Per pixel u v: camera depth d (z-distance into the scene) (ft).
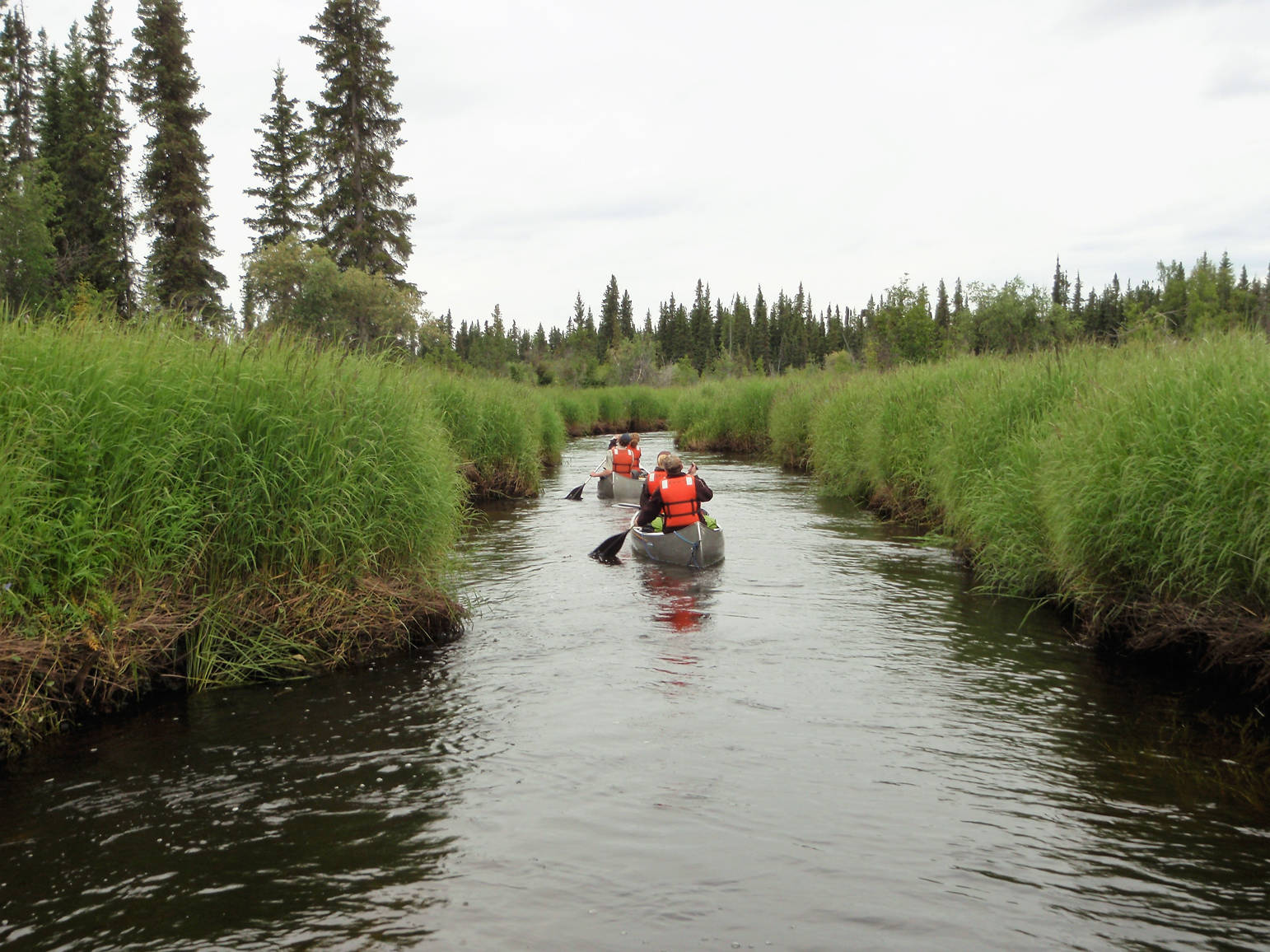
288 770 16.63
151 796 15.55
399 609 24.43
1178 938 11.34
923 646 24.61
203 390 22.38
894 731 18.52
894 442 47.98
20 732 17.52
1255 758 17.01
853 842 13.92
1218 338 27.04
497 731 18.56
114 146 127.13
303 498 23.00
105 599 18.66
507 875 12.96
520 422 61.77
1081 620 26.40
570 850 13.70
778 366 351.25
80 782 16.07
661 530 37.52
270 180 142.61
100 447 19.56
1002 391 37.50
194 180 117.80
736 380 120.88
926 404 47.34
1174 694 20.59
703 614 28.30
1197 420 21.77
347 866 13.24
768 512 51.26
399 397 27.48
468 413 58.23
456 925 11.71
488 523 48.39
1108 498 23.38
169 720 19.17
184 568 20.81
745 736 18.28
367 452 25.26
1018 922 11.75
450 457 31.17
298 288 95.40
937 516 44.04
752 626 26.78
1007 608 28.91
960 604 29.37
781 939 11.35
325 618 22.90
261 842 13.99
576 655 23.95
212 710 19.76
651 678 22.03
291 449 23.24
